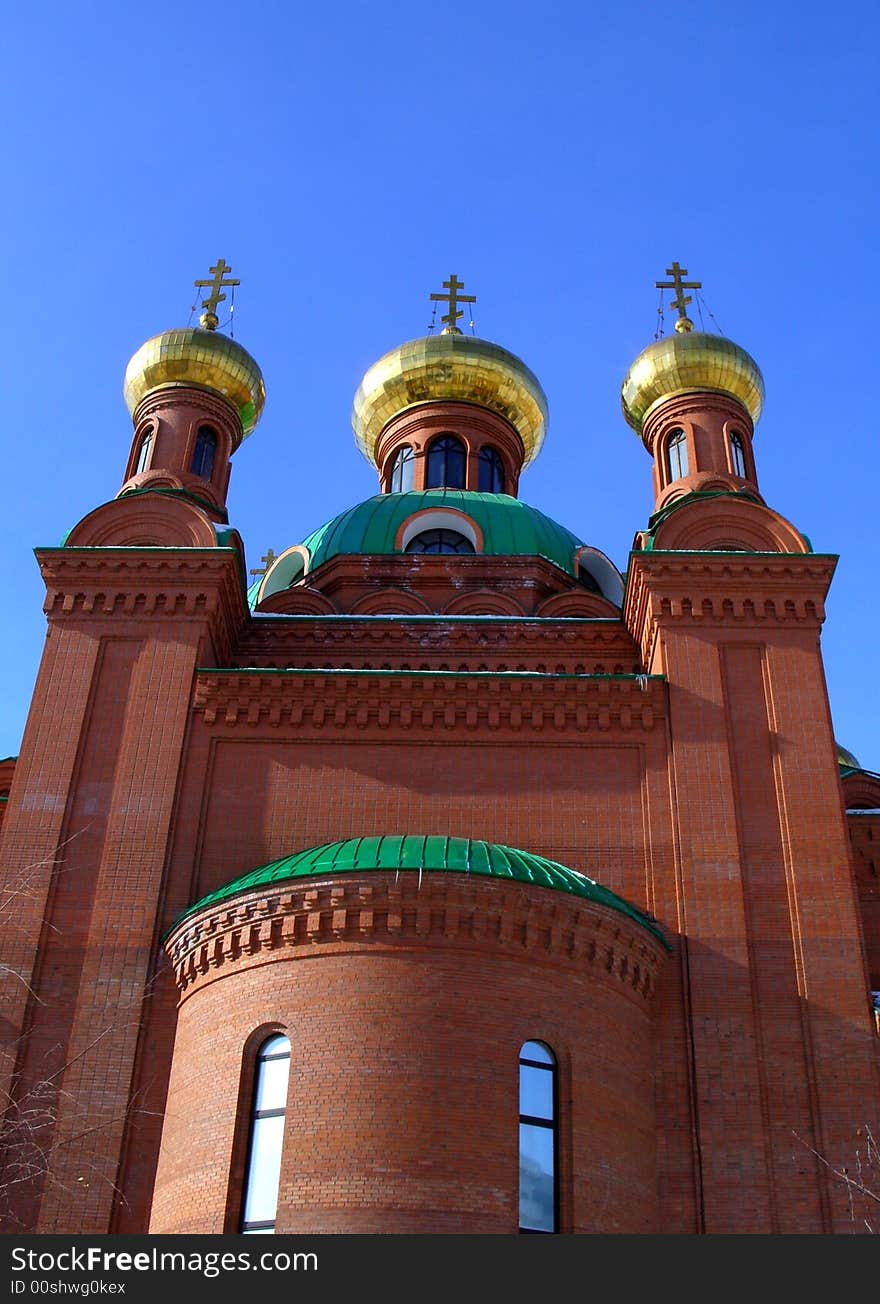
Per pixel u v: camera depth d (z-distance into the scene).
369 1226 15.91
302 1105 16.92
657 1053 19.78
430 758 23.02
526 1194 16.92
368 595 30.36
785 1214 18.42
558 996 18.28
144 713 23.36
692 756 22.67
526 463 40.56
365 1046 17.12
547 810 22.42
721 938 20.73
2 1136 16.95
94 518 26.78
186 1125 18.00
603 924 19.00
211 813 22.41
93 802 22.39
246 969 18.47
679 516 26.83
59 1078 19.70
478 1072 17.12
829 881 21.27
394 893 17.95
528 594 30.95
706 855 21.61
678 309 33.34
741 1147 18.92
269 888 18.53
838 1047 19.72
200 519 26.36
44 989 20.55
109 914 21.19
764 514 26.84
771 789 22.34
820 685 23.48
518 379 39.16
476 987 17.72
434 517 32.50
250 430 32.75
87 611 24.66
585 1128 17.61
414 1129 16.52
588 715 23.30
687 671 23.66
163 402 31.06
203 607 24.64
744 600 24.45
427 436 38.59
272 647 27.94
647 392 31.92
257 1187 16.91
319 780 22.77
